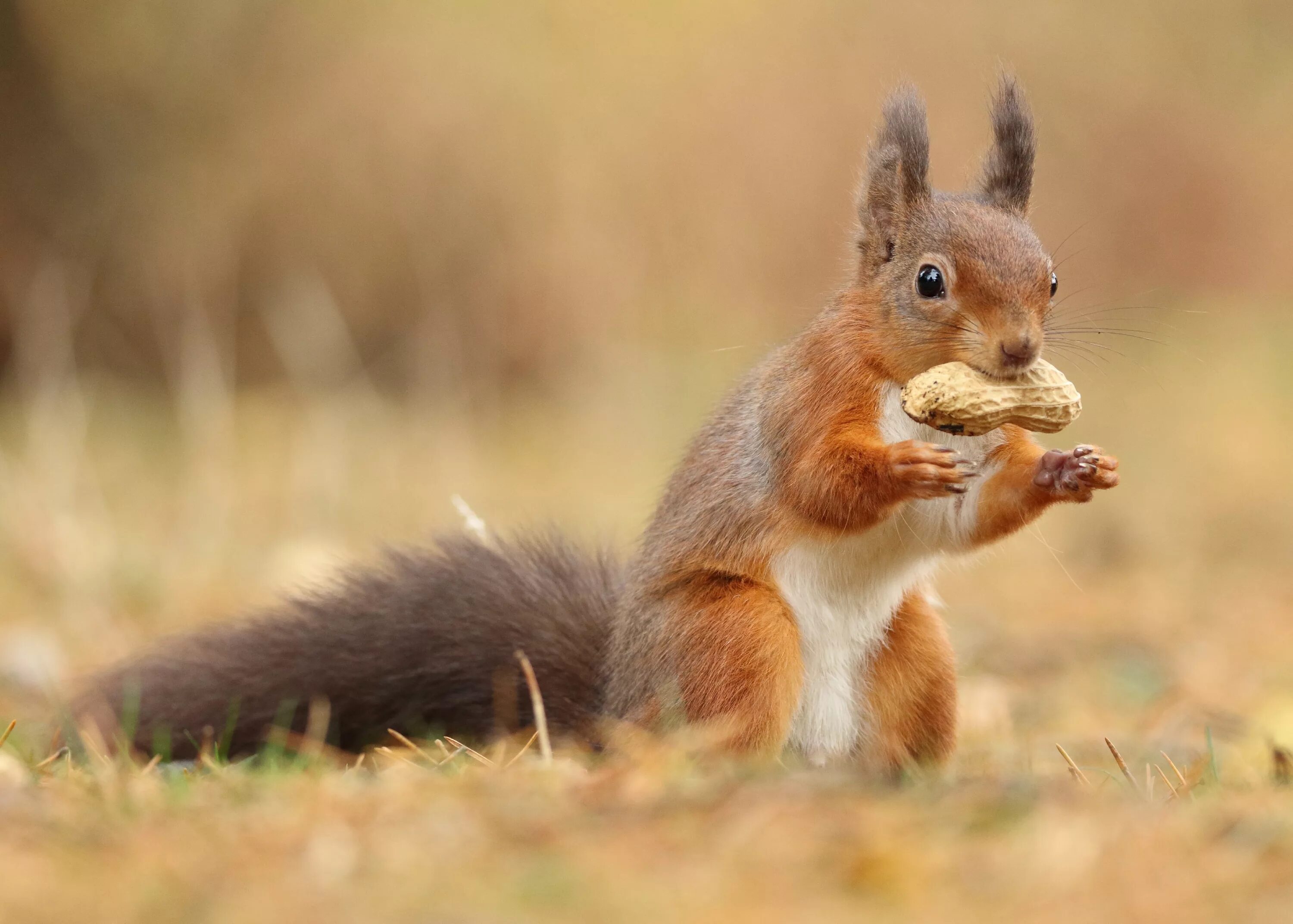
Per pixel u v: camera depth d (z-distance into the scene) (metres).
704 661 7.49
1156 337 25.34
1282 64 28.72
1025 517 7.74
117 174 21.73
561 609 8.95
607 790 5.43
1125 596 14.76
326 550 14.91
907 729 8.04
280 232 21.80
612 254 22.64
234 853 4.67
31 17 21.50
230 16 22.06
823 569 7.84
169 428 20.19
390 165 22.02
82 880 4.43
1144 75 27.27
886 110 8.20
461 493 18.00
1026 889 4.38
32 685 10.90
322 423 19.78
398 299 22.11
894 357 7.71
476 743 8.58
